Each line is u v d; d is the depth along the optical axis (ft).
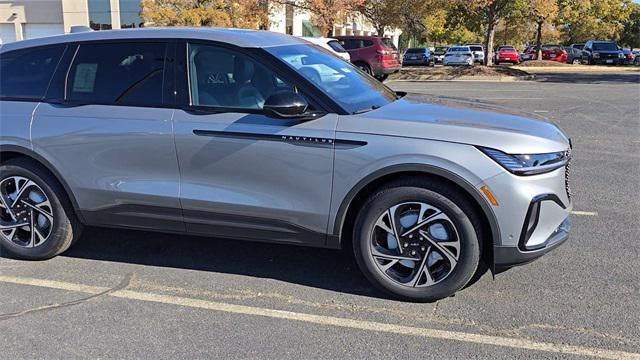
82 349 10.68
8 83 14.74
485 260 12.18
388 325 11.42
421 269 12.03
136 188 13.43
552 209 11.70
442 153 11.31
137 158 13.29
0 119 14.32
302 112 11.85
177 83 13.25
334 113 12.18
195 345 10.77
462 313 11.82
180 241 16.15
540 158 11.43
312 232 12.53
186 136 12.77
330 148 11.90
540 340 10.77
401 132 11.64
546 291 12.71
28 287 13.33
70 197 14.15
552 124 13.11
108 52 13.98
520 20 116.88
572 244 15.46
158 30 13.93
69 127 13.73
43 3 124.06
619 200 19.51
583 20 138.92
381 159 11.60
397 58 74.13
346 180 11.90
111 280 13.70
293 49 13.93
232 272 14.08
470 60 119.44
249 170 12.51
